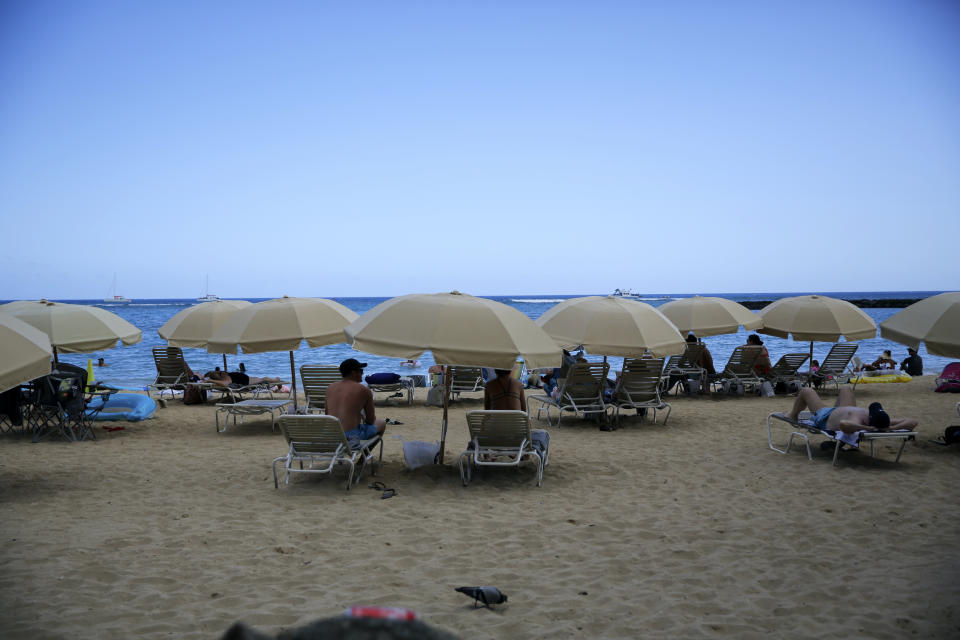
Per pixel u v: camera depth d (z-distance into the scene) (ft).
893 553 15.46
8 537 16.30
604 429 33.30
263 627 11.54
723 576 14.12
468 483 22.16
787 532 17.08
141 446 29.09
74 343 31.73
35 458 26.27
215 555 15.23
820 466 24.52
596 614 12.21
